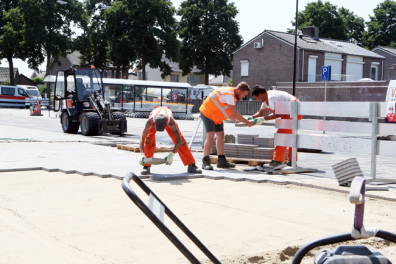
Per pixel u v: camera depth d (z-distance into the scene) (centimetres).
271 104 845
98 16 5300
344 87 3200
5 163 818
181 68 6106
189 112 3353
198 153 1131
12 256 338
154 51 5241
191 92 4884
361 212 174
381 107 711
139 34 5056
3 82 6831
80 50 5228
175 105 3316
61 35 5044
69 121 1675
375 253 168
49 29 5066
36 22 5050
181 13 5966
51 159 890
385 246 405
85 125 1599
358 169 679
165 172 777
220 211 504
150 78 7131
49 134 1609
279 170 816
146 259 338
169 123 698
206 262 331
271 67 4319
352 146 749
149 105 3266
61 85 1753
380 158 1160
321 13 6012
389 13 6575
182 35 5909
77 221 445
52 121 2455
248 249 369
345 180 678
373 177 729
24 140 1295
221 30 5975
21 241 377
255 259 348
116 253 351
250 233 418
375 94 3225
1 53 5162
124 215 471
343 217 491
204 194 604
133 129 1986
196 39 5875
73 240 383
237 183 705
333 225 455
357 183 161
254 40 4466
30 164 810
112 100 3170
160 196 580
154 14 5222
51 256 340
